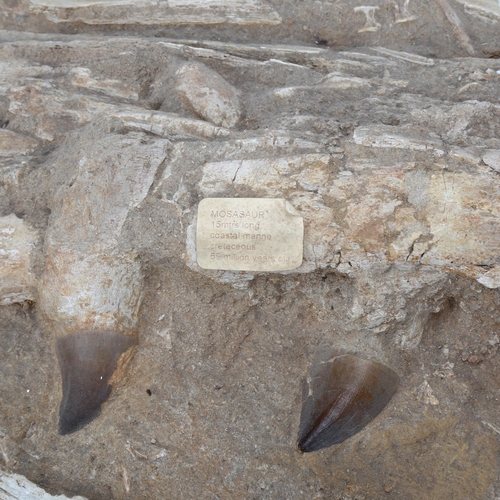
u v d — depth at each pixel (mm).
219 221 308
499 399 323
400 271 301
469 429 315
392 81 379
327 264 304
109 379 323
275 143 318
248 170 311
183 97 374
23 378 337
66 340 323
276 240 304
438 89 377
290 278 318
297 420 324
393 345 323
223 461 320
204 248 310
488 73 378
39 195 349
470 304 314
